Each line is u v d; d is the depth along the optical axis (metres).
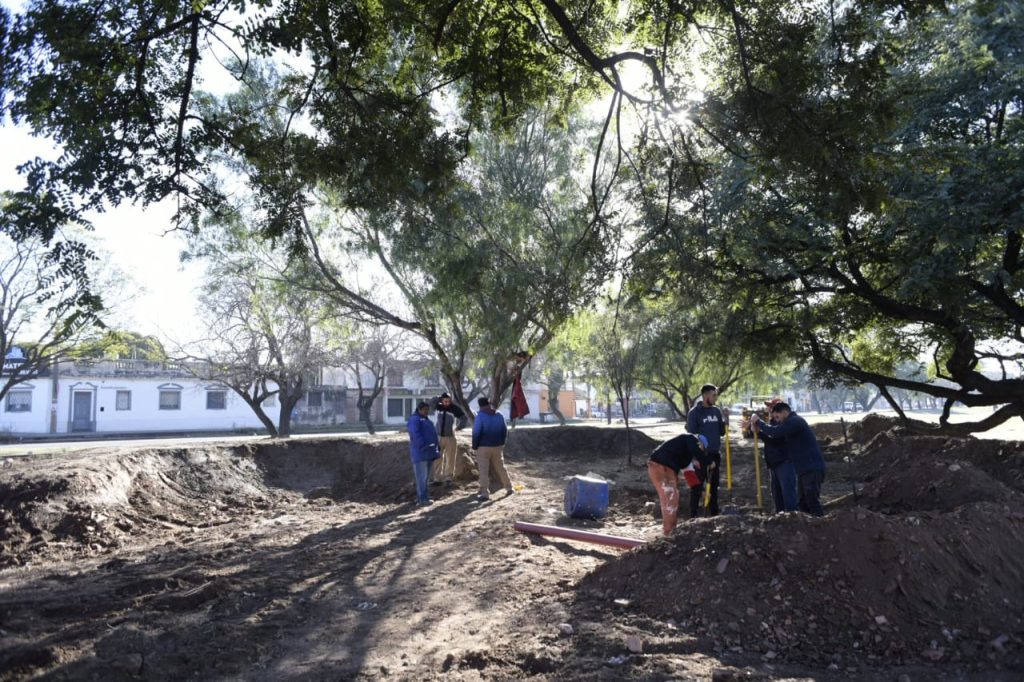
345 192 9.42
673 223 10.56
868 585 5.65
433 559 8.12
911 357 18.69
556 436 23.42
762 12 7.94
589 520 10.30
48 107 6.60
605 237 10.68
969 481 8.93
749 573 5.81
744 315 15.09
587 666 4.67
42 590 7.24
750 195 11.81
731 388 29.53
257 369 29.09
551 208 15.08
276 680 4.73
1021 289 12.41
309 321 17.67
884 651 5.11
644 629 5.39
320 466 17.06
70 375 43.44
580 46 7.84
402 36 8.29
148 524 11.62
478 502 12.31
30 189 6.52
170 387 46.53
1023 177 10.59
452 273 13.81
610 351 19.83
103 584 7.40
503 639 5.32
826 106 7.81
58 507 10.85
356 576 7.47
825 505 10.52
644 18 8.66
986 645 5.21
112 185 6.77
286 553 8.80
